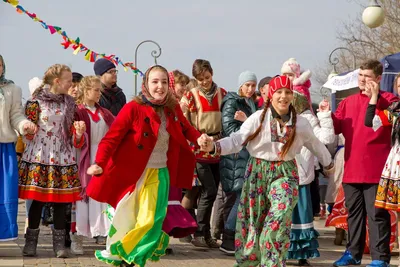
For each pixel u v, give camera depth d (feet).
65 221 32.07
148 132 24.47
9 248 34.24
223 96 35.29
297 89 31.30
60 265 29.50
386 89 40.06
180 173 25.50
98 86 33.32
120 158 24.49
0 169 30.50
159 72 24.61
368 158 29.73
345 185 30.60
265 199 25.73
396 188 28.17
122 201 24.35
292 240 30.37
